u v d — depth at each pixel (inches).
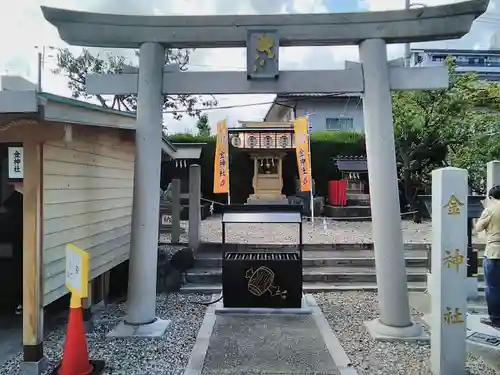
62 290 165.8
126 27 187.5
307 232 419.2
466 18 178.4
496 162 235.8
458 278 137.8
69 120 144.3
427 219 572.1
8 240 236.1
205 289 251.8
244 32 187.3
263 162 626.8
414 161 584.1
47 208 153.5
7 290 233.1
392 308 178.5
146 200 185.8
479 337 172.1
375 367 147.9
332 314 210.7
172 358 156.3
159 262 272.2
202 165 671.1
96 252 205.2
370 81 184.5
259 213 212.8
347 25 184.9
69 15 185.3
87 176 193.8
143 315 185.3
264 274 211.2
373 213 184.7
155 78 188.5
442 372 136.7
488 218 191.2
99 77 192.2
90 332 185.3
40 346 146.7
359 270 283.4
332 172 670.5
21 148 147.2
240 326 189.8
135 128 198.8
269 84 189.9
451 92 546.9
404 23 182.1
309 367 146.6
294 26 186.4
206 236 389.7
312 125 754.8
